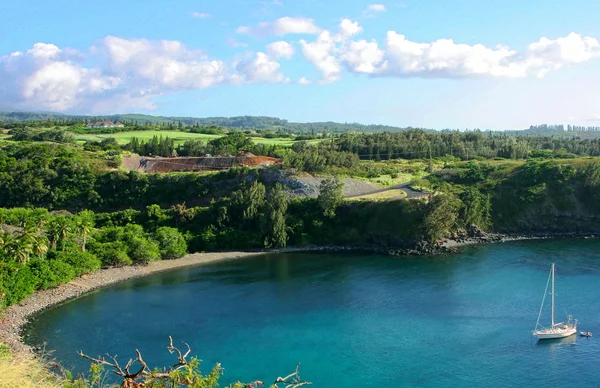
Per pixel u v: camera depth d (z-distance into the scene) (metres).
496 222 143.25
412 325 75.38
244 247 133.38
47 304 86.56
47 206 159.62
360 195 151.00
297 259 121.62
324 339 71.00
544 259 110.81
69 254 102.62
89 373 58.72
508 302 83.50
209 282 101.62
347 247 132.50
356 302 86.56
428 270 106.12
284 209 137.12
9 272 85.12
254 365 63.00
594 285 90.56
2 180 161.88
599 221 141.62
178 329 75.50
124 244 115.94
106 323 78.00
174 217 139.88
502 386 56.81
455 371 60.53
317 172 164.62
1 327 74.38
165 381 23.56
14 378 24.58
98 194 162.75
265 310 83.62
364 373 60.50
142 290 96.50
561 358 63.12
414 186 156.00
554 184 148.12
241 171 161.62
